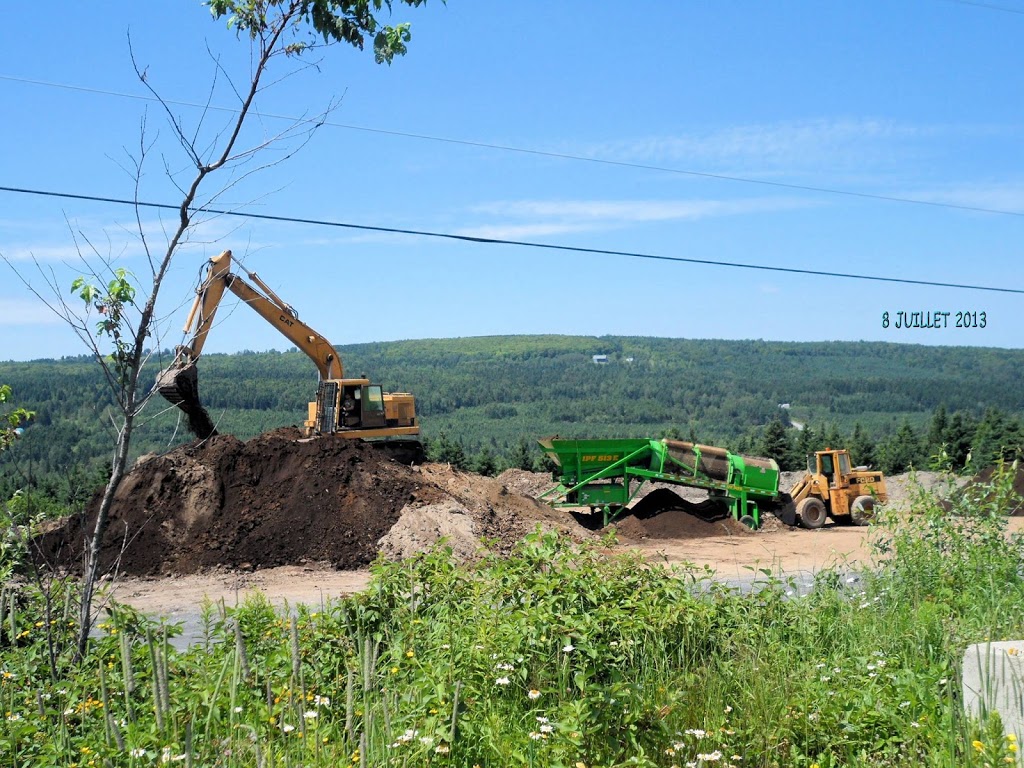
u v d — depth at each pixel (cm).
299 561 1897
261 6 705
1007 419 5872
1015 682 593
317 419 2842
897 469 6438
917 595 970
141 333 704
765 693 704
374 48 722
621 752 602
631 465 2633
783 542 2402
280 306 2866
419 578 805
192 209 712
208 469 2012
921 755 620
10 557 816
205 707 584
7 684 654
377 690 621
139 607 1456
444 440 6975
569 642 673
